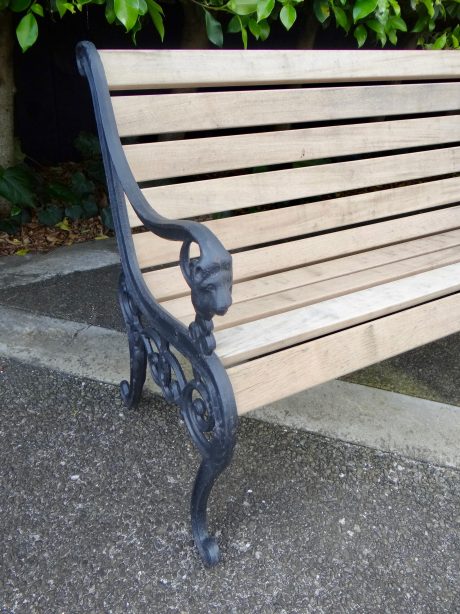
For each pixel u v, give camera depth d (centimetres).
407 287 136
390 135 175
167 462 149
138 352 147
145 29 336
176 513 133
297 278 148
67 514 132
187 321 122
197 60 137
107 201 325
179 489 140
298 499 139
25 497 136
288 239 218
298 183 159
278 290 140
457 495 142
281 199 157
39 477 142
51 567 119
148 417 165
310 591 116
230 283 93
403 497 141
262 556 124
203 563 121
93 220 313
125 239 131
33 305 224
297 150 158
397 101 174
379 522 133
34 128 357
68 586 116
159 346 124
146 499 137
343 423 163
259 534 129
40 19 323
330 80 158
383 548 127
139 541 126
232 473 146
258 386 110
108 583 117
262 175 153
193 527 122
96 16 329
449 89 185
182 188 140
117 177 124
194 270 93
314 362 118
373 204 176
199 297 93
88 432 158
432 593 117
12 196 270
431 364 198
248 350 107
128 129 130
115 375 182
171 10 333
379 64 166
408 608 114
